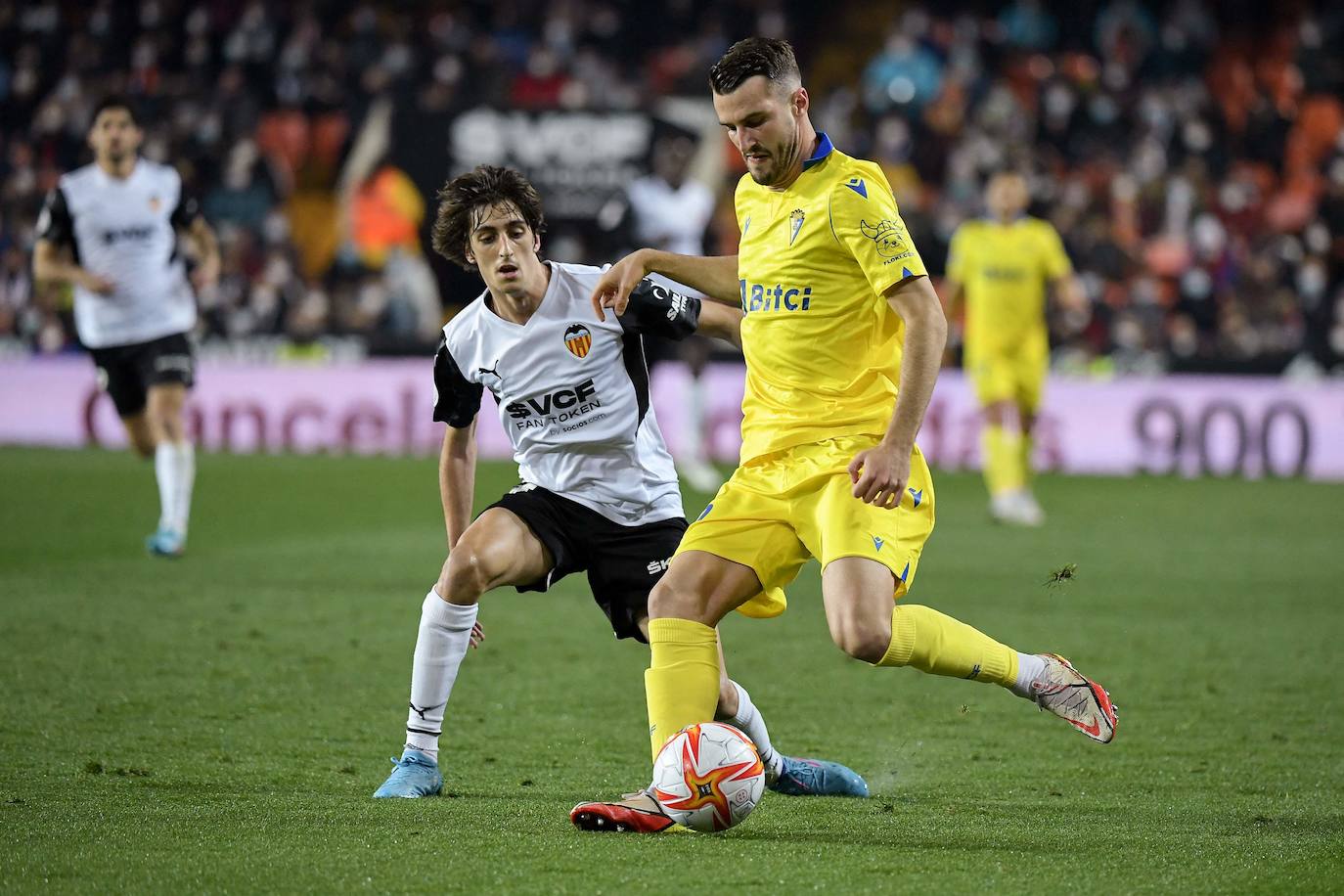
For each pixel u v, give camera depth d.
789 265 15.96
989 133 73.38
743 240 16.56
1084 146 74.44
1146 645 26.83
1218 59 80.81
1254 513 47.44
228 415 61.38
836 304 15.90
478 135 68.69
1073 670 16.33
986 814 15.69
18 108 74.56
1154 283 65.81
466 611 16.69
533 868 12.95
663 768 14.37
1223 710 21.81
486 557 16.75
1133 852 13.82
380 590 31.27
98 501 44.59
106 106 35.12
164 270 35.59
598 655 25.47
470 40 77.50
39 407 61.31
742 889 12.41
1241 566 36.50
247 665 23.78
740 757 14.27
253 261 67.12
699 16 81.12
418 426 60.78
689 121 68.12
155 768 17.47
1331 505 49.75
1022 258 44.16
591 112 68.12
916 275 15.20
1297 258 69.00
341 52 76.06
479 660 24.92
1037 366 44.84
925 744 19.62
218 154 71.25
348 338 61.44
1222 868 13.26
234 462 56.25
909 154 73.06
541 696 22.19
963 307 62.22
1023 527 43.41
